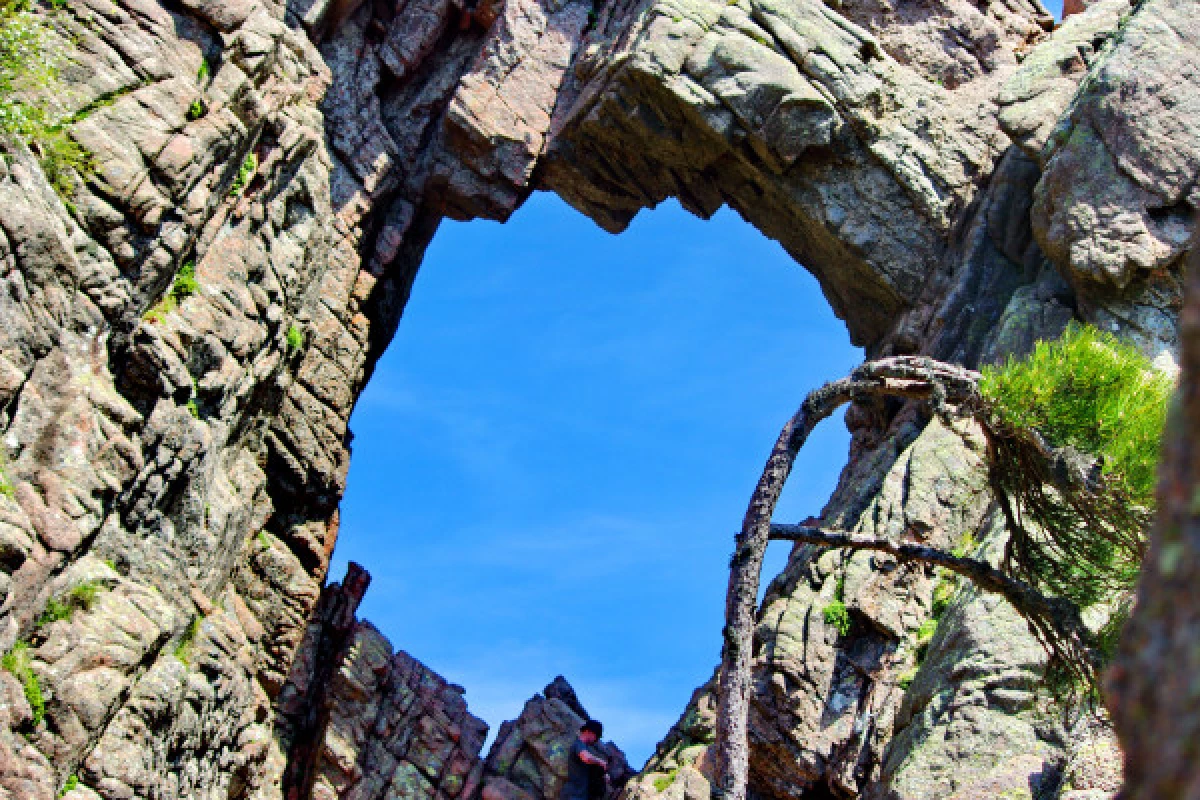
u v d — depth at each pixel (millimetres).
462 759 35094
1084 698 11891
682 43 31406
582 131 33750
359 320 34688
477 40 36969
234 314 25609
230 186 25297
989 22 33281
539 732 35812
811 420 12398
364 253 35500
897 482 26484
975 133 31953
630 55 31531
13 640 19328
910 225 31344
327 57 34844
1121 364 11086
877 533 25766
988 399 11258
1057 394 10969
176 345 23844
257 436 30281
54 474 20250
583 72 34438
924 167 31391
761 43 31547
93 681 20266
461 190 35344
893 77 31781
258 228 27047
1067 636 11133
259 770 28578
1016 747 16344
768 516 11961
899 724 19047
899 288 31281
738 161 32281
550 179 35656
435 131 36250
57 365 20641
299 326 29891
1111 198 26391
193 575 24891
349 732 34094
